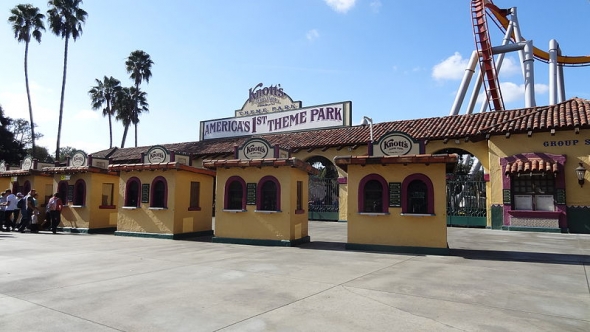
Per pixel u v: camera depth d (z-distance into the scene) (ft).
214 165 46.11
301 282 24.34
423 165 38.06
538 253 37.19
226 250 39.01
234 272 27.50
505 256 35.42
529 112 66.85
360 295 21.24
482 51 93.56
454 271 28.14
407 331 15.79
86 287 22.99
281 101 98.48
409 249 37.37
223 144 99.60
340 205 79.20
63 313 18.04
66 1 130.72
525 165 57.06
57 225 58.23
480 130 63.21
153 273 27.12
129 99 166.20
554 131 56.44
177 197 49.93
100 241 46.42
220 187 46.42
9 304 19.49
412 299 20.49
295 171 44.96
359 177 40.19
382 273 27.30
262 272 27.50
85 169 57.11
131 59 162.09
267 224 43.57
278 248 40.83
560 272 27.89
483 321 17.08
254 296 20.98
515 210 58.70
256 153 45.14
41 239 48.26
